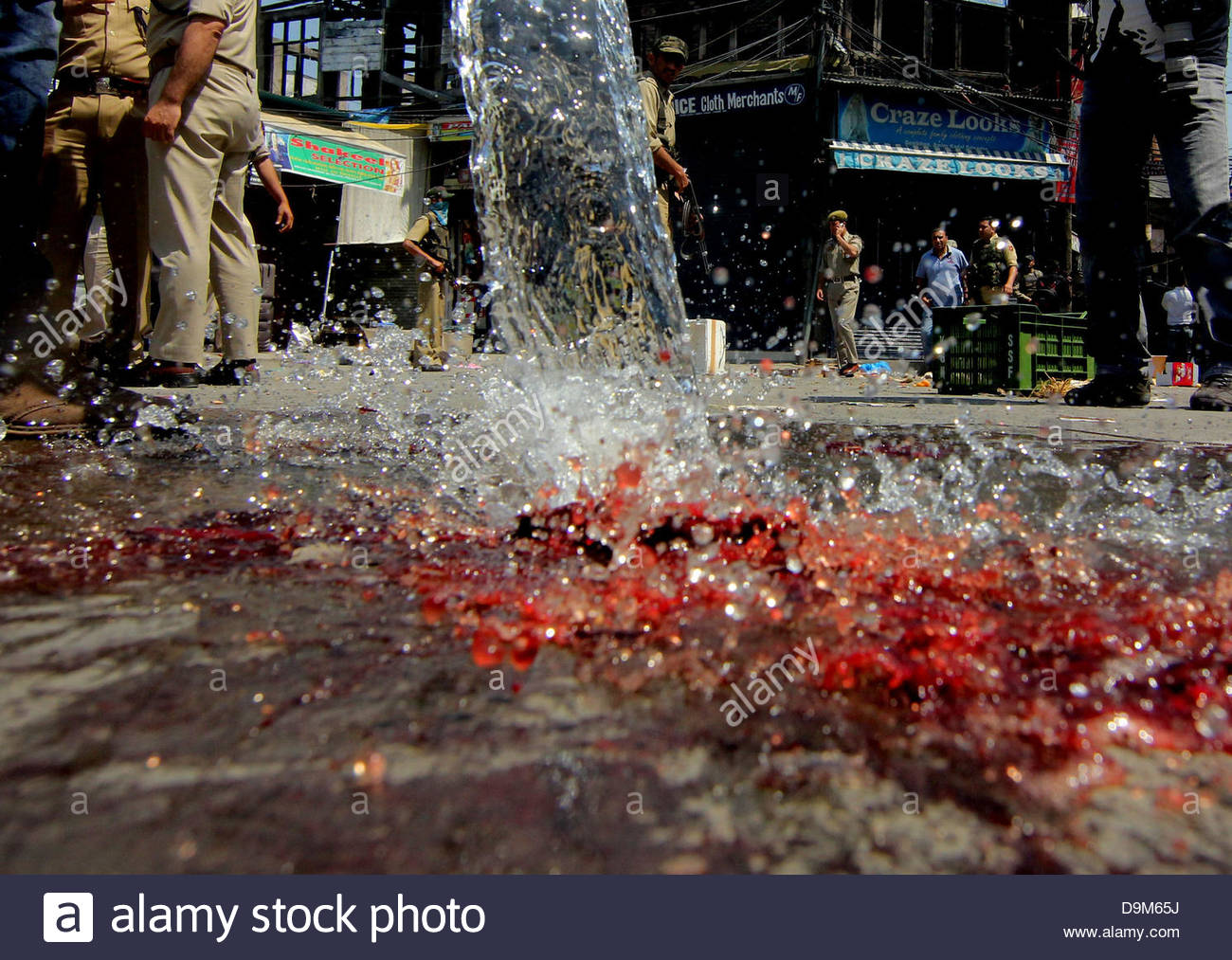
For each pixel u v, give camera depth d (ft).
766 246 51.72
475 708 2.68
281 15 60.85
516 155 7.57
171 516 5.31
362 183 51.42
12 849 1.95
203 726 2.53
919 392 23.75
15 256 8.78
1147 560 4.51
